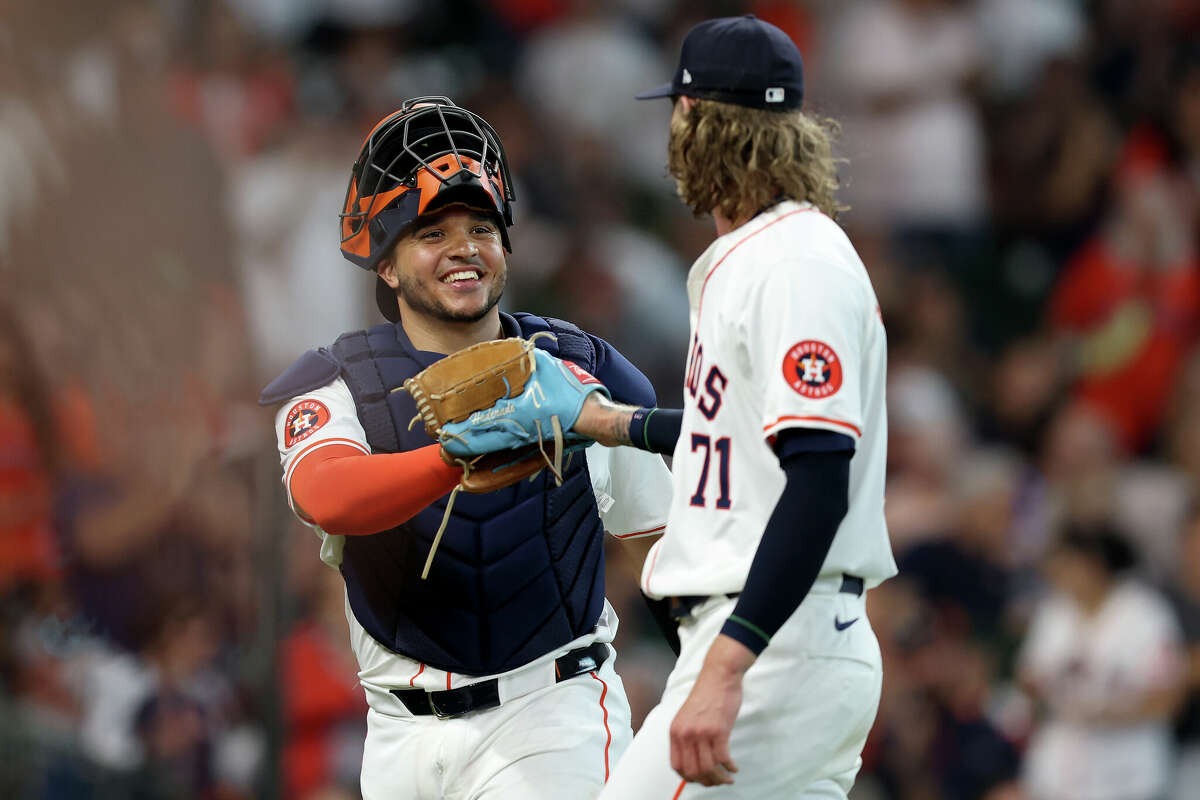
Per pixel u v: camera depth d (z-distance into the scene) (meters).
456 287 10.31
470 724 10.38
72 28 20.77
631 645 23.42
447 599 10.24
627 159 31.70
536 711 10.39
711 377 8.88
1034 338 31.17
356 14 31.25
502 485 9.51
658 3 34.16
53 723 17.73
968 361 30.39
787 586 8.08
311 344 23.92
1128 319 29.88
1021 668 22.36
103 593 18.36
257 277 23.38
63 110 20.48
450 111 10.54
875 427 9.03
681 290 29.58
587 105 31.48
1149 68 33.22
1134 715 21.11
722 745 8.12
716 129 8.91
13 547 18.22
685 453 9.03
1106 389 29.50
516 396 9.36
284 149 25.11
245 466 18.55
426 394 9.38
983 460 28.16
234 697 18.03
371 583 10.35
